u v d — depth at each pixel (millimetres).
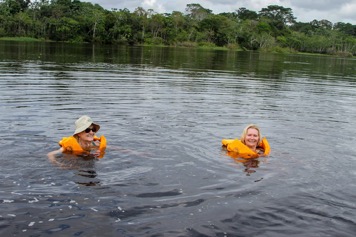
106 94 12914
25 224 4402
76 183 5539
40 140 7457
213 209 4922
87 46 55562
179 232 4371
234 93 14820
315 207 5082
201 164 6559
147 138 7926
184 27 100562
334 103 13703
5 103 10680
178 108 11211
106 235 4258
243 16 141375
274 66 33531
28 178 5637
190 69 24766
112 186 5484
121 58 32000
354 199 5379
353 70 34062
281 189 5633
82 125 7047
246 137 7480
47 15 79562
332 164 6836
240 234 4395
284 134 8938
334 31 131000
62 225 4418
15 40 64875
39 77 16375
